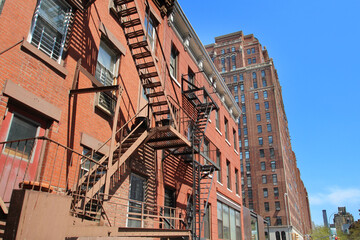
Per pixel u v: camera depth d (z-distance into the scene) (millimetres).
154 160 12719
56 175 7586
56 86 8062
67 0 9039
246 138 87500
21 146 6969
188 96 17500
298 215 102562
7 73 6742
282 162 80062
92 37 9898
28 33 7590
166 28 16312
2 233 4754
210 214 17781
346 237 94000
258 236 30375
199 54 20703
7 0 7066
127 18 12047
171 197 14070
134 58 11109
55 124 7812
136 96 12086
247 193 80625
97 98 9594
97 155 9344
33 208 4387
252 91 92875
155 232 9109
